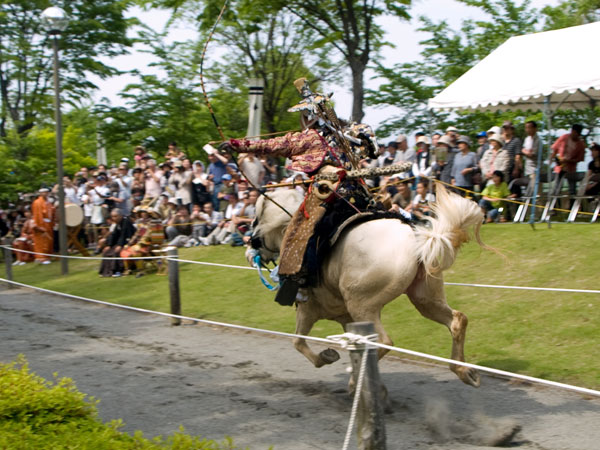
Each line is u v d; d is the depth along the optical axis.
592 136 15.87
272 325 9.69
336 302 6.21
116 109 23.58
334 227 5.93
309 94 6.29
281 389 6.82
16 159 21.97
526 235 10.90
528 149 12.33
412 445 5.24
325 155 6.14
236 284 11.96
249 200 13.95
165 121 23.47
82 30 23.86
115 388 7.07
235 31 22.81
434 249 5.35
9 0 23.47
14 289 14.81
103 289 13.43
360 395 4.31
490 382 6.68
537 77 11.61
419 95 20.42
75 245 17.81
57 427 5.00
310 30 22.73
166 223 15.22
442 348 7.77
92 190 17.91
